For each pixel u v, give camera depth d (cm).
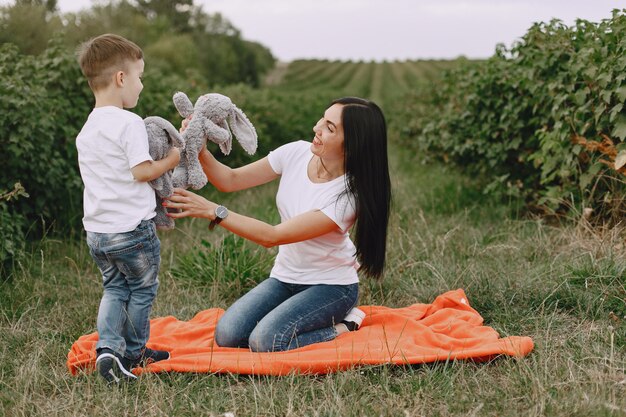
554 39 558
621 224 485
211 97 314
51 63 590
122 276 294
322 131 313
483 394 274
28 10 1689
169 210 306
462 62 825
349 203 315
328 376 293
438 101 927
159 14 5581
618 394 269
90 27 2658
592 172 485
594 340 326
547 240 481
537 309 370
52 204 532
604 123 478
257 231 301
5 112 472
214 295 424
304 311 324
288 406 261
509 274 425
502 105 643
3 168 492
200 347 330
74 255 488
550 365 298
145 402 272
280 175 350
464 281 421
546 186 550
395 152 1365
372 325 361
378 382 291
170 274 445
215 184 343
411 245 492
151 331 360
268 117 1087
